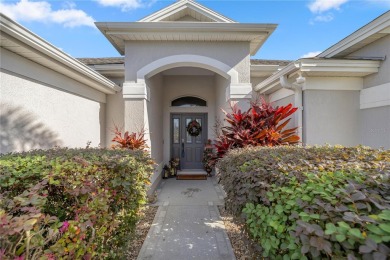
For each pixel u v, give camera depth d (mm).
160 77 8703
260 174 1979
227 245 3484
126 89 5898
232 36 5715
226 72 5918
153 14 5871
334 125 5133
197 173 8852
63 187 2273
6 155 2979
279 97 6586
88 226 1842
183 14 6215
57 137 4859
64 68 4641
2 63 3479
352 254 989
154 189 6711
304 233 1186
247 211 1982
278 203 1642
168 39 5820
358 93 5223
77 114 5730
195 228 4086
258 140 4414
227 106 6473
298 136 4766
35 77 4191
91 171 2455
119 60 9156
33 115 4141
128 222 3119
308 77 5109
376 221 1044
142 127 5938
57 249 1443
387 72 4645
